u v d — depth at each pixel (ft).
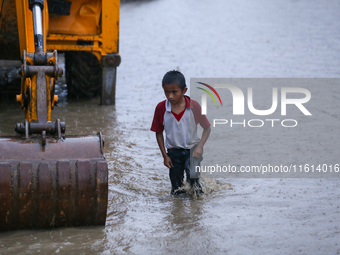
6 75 28.84
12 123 20.12
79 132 18.65
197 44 47.42
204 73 32.81
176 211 11.43
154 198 12.38
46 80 11.39
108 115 21.93
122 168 14.61
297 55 39.93
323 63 36.01
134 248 9.37
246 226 10.49
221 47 45.16
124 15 71.20
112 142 17.44
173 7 78.23
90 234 9.93
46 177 9.70
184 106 12.30
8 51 20.92
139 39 51.49
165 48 45.42
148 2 84.17
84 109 23.16
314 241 9.74
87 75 24.93
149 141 17.83
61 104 24.30
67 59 24.85
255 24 60.08
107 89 23.90
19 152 10.01
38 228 10.00
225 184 13.32
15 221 9.79
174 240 9.76
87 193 9.90
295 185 13.21
